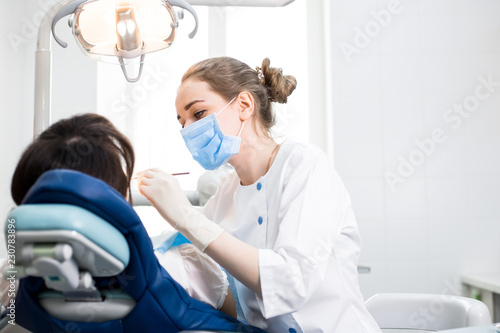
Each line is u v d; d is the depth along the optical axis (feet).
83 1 4.45
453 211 9.50
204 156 4.32
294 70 9.96
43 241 2.22
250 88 4.45
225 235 3.31
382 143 9.52
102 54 4.65
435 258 9.41
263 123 4.60
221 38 9.31
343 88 9.55
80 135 2.79
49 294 2.70
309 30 10.10
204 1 5.16
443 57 9.67
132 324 2.66
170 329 2.74
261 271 3.24
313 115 10.08
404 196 9.47
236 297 4.16
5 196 7.32
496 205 9.53
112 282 2.65
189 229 3.29
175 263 3.23
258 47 9.68
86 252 2.29
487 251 9.46
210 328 2.86
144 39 4.62
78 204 2.31
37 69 4.59
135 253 2.52
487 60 9.71
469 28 9.73
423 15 9.70
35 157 2.70
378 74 9.60
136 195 4.41
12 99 8.11
